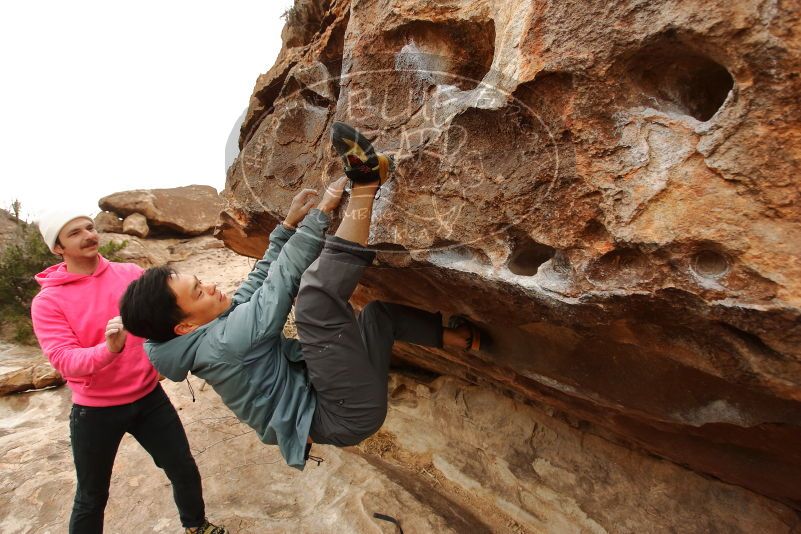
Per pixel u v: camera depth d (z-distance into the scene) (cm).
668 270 87
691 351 103
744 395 114
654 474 186
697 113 91
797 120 72
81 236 157
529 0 96
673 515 176
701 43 79
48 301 157
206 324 130
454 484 224
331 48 156
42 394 346
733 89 77
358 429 130
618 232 90
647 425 158
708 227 81
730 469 154
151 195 861
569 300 101
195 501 185
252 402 128
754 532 163
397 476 225
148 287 122
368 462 234
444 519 196
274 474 230
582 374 145
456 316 165
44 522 215
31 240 616
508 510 205
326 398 127
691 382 122
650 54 86
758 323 82
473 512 209
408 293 160
